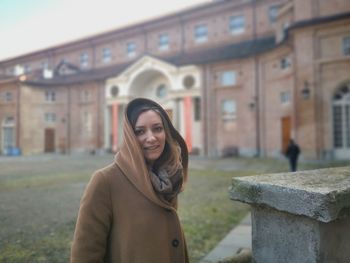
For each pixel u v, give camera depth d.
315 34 19.06
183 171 2.04
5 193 9.95
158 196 1.74
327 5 18.91
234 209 7.69
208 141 27.03
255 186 1.88
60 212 7.41
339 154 18.75
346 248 1.76
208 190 10.34
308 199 1.60
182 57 30.59
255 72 24.73
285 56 22.31
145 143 1.79
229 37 28.84
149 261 1.62
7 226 6.24
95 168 18.20
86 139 34.94
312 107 19.00
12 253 4.80
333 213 1.56
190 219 6.77
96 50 38.06
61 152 36.19
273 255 1.87
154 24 33.00
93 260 1.58
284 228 1.81
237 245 5.12
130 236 1.64
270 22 26.94
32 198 9.12
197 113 28.95
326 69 18.83
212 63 26.80
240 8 28.30
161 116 1.93
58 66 39.75
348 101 18.44
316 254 1.64
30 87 35.47
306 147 19.14
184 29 31.44
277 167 16.61
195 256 4.71
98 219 1.64
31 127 35.41
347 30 18.06
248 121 25.06
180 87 28.72
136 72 31.17
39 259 4.58
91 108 34.41
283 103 22.77
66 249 5.00
